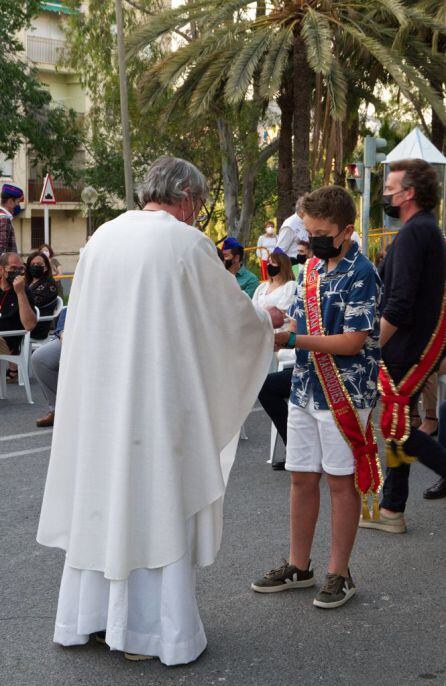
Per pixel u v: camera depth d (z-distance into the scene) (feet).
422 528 16.57
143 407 10.93
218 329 11.39
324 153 64.80
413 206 14.42
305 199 12.55
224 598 13.46
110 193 118.62
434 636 12.24
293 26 59.62
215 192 109.09
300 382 13.14
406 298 14.01
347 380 12.66
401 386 14.40
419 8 65.26
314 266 13.08
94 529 11.11
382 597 13.50
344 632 12.33
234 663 11.43
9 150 96.99
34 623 12.59
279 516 17.28
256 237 123.13
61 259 139.85
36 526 16.79
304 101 64.95
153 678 11.03
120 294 10.97
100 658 11.51
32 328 28.45
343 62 70.28
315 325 12.78
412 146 35.09
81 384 11.21
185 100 67.36
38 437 24.02
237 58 58.03
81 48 100.99
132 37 66.49
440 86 68.64
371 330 12.46
